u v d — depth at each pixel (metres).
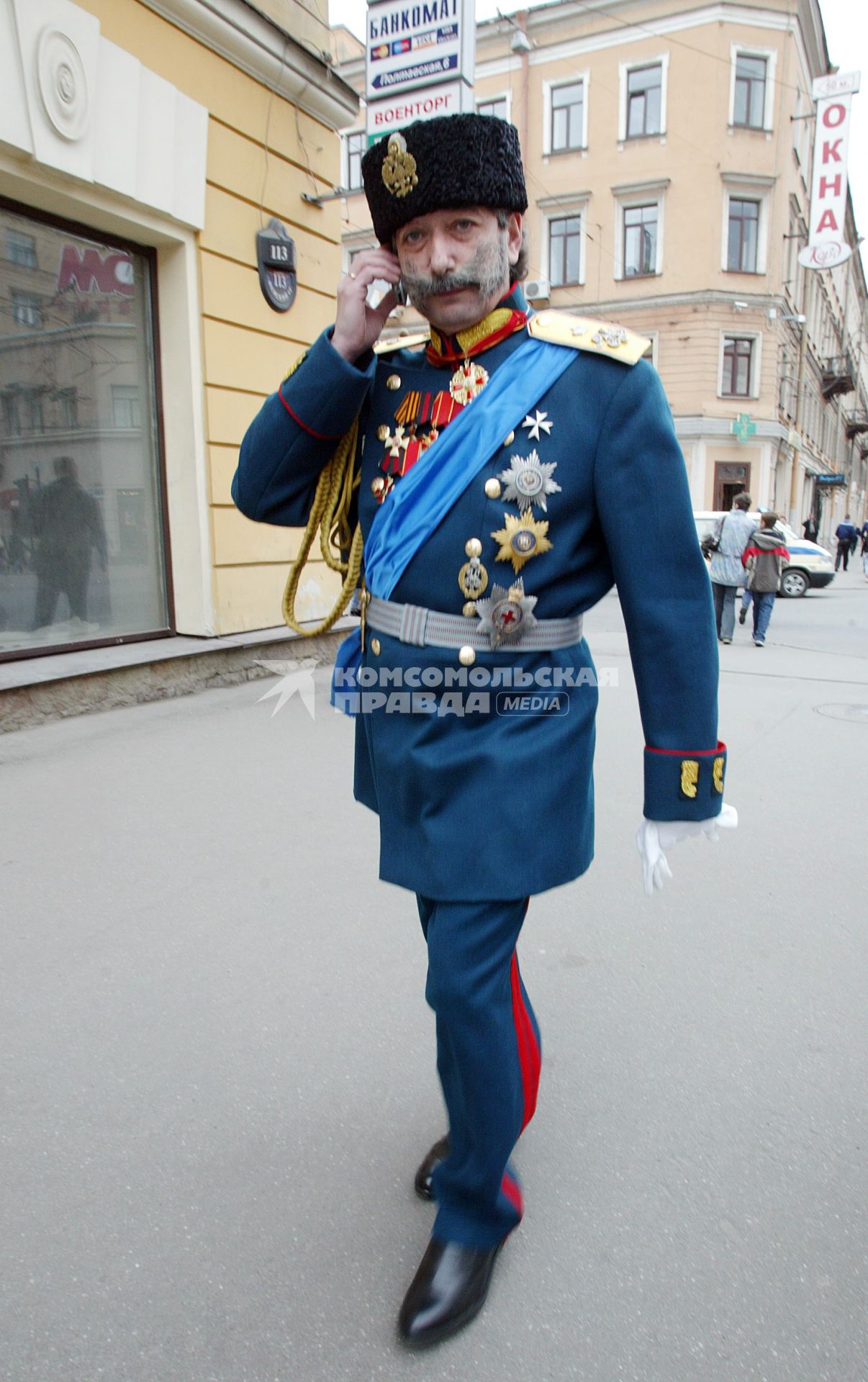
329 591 6.78
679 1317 1.50
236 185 5.81
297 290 6.44
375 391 1.54
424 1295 1.46
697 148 21.25
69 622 5.30
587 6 21.47
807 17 22.11
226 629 6.02
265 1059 2.15
